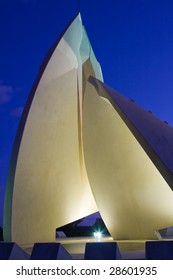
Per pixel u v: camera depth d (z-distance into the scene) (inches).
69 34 590.9
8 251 306.5
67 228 1127.0
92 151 550.9
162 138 412.8
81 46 614.2
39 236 553.6
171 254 276.5
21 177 526.3
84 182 644.7
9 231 514.0
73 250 507.8
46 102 557.9
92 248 292.2
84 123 552.7
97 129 541.0
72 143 607.5
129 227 536.4
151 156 402.3
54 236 581.6
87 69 618.2
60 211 594.9
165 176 379.2
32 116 539.8
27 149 534.6
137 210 522.9
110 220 552.4
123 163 523.8
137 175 514.6
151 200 510.0
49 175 571.2
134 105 482.3
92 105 538.0
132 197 522.3
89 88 534.0
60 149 585.6
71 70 591.5
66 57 582.6
